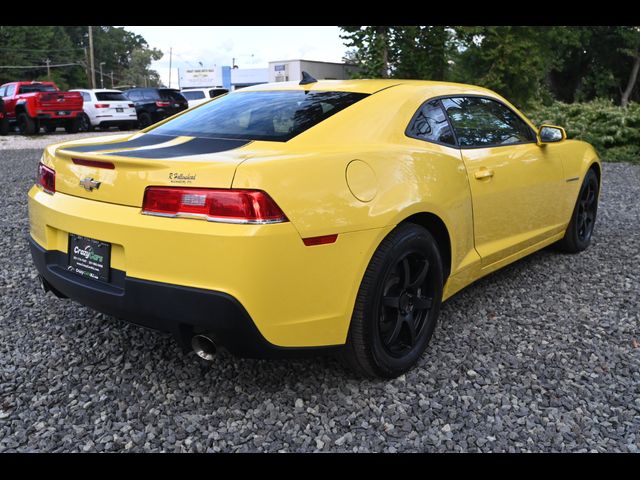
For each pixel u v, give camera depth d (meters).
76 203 2.64
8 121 19.81
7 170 10.29
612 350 3.22
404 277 2.82
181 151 2.63
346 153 2.61
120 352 3.13
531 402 2.69
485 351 3.18
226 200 2.25
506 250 3.80
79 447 2.34
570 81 34.50
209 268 2.26
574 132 12.58
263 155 2.46
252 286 2.27
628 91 33.00
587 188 4.98
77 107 19.58
